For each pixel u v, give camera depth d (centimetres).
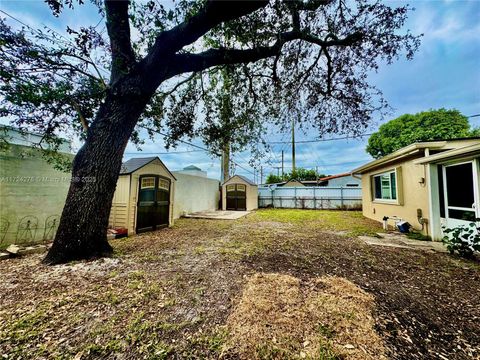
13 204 446
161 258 368
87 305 212
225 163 1370
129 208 588
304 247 445
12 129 396
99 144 357
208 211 1220
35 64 314
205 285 259
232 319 188
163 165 708
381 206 791
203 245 464
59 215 523
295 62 495
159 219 689
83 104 412
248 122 595
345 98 499
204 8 324
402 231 592
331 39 440
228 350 152
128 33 354
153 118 529
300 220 871
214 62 419
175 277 283
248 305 210
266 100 560
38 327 177
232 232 621
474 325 184
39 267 315
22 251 390
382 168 778
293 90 529
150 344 158
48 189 504
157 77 381
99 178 357
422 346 157
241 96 564
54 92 339
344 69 474
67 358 145
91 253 354
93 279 275
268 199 1496
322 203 1380
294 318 188
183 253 400
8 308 205
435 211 500
